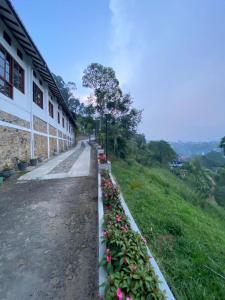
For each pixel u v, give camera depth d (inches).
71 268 111.4
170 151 2048.5
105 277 82.1
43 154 563.5
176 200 407.8
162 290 71.8
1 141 323.9
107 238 97.4
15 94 377.7
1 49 328.5
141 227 183.2
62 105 870.4
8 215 182.5
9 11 288.5
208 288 119.6
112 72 1038.4
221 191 1334.9
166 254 148.9
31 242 138.1
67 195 229.8
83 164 446.3
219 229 329.4
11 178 324.5
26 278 105.1
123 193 276.2
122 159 753.6
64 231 151.2
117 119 893.8
